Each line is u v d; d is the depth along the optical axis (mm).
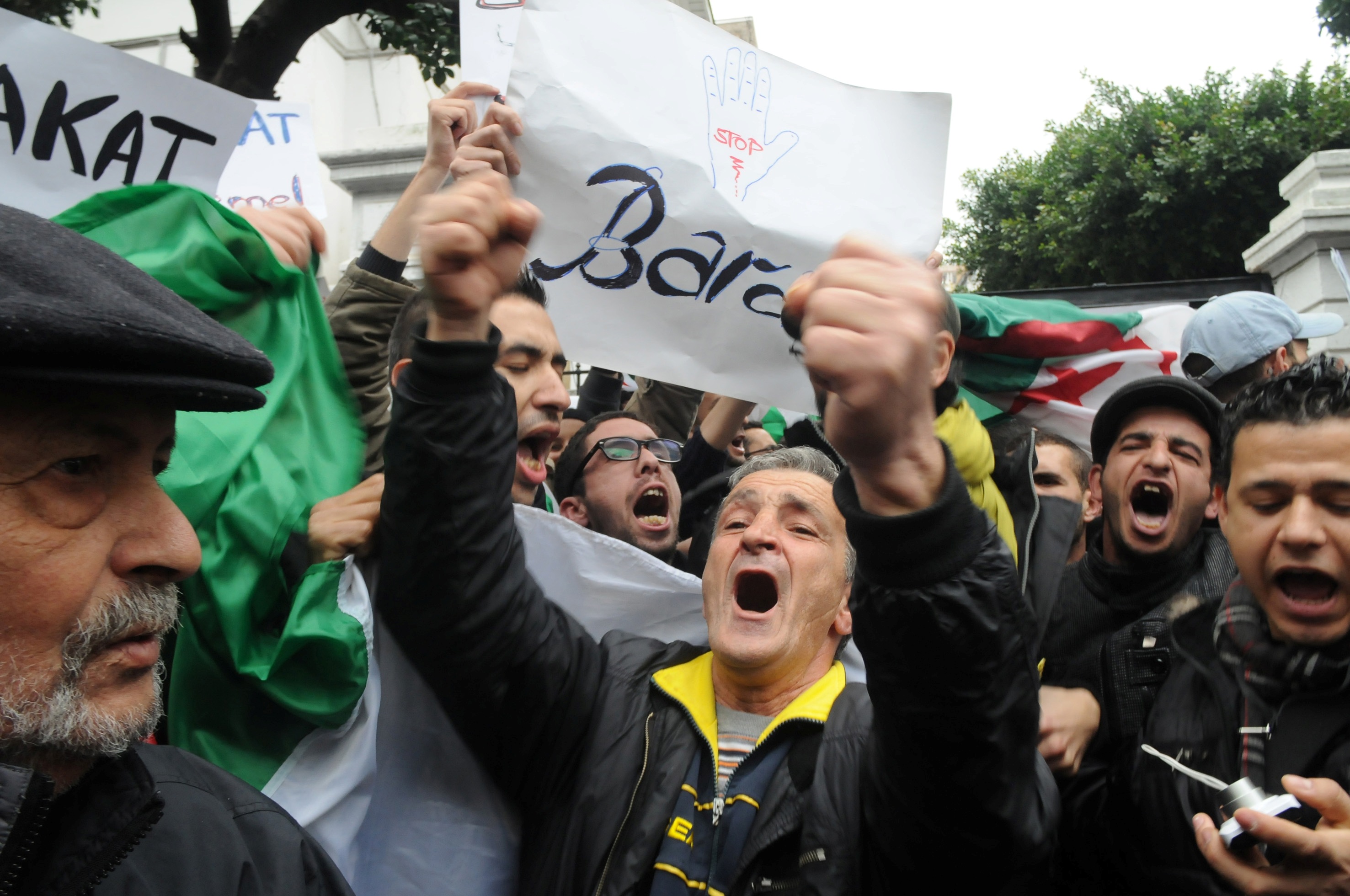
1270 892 1155
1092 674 1925
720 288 2076
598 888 1424
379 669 1562
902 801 1185
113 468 854
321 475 1596
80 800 900
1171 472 2000
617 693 1629
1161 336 3070
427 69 5863
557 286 2018
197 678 1420
